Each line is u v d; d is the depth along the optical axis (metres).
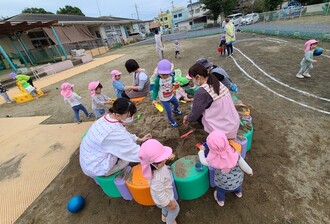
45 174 3.40
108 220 2.38
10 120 6.29
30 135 4.94
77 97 4.81
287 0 31.80
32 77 12.84
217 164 1.90
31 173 3.49
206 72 2.30
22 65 17.61
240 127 2.93
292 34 11.65
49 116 6.02
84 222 2.42
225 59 8.89
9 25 12.74
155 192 1.89
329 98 4.19
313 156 2.77
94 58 19.55
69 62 15.55
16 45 18.09
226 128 2.39
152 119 4.29
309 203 2.17
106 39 27.75
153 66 10.44
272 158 2.84
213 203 2.36
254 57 8.38
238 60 8.30
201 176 2.29
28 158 3.97
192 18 48.38
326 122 3.44
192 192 2.37
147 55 14.69
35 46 19.78
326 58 6.75
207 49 12.57
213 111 2.35
